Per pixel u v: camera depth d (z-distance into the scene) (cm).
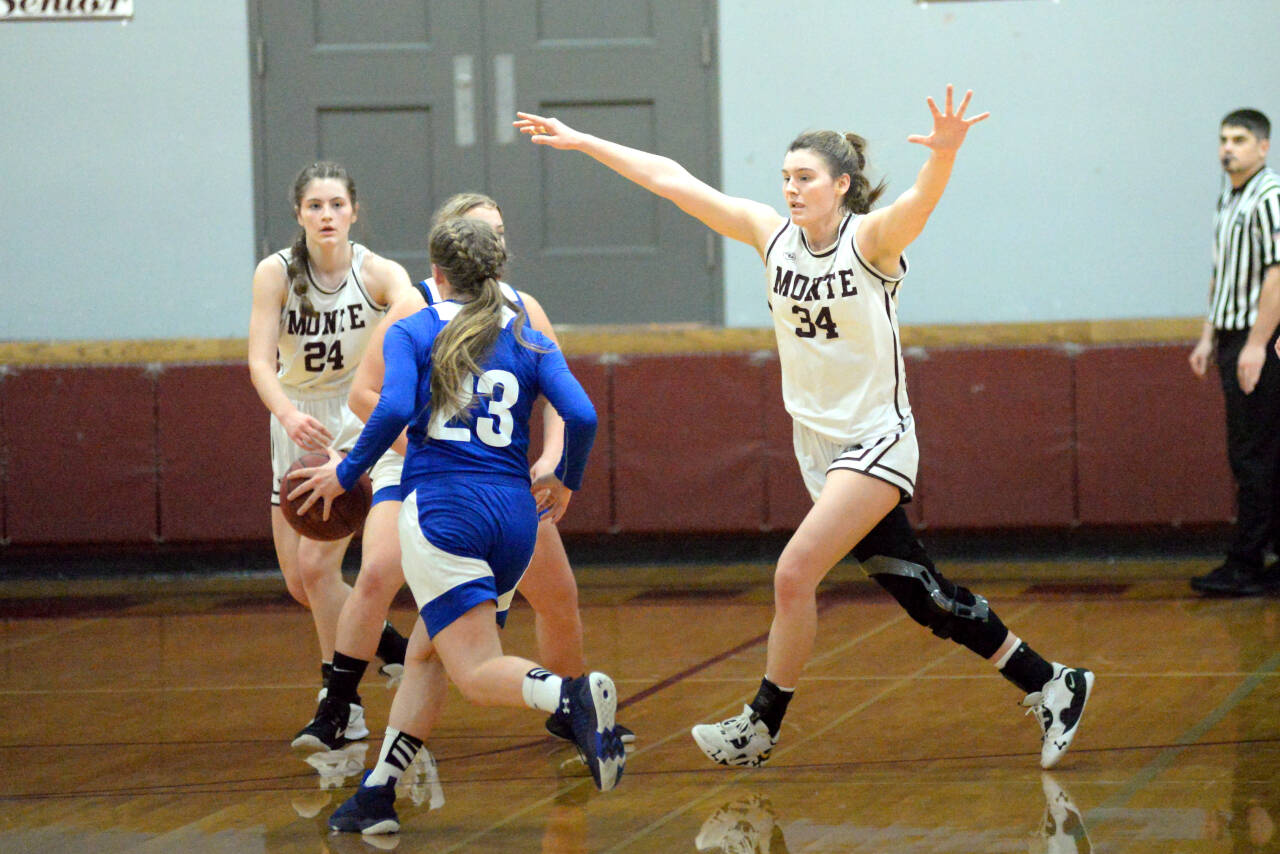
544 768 745
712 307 1534
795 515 1424
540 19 1520
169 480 1438
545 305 1542
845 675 952
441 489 607
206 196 1530
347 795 701
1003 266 1509
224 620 1227
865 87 1502
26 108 1523
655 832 625
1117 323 1409
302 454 845
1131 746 754
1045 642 1040
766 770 728
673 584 1365
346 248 832
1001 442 1409
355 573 1452
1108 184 1493
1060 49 1484
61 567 1469
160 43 1521
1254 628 1070
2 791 716
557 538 770
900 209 667
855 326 698
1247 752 734
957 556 1449
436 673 643
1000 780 696
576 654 800
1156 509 1398
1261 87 1472
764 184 1520
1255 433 1215
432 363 618
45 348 1441
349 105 1525
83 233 1533
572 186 1533
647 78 1521
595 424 616
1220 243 1241
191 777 741
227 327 1539
